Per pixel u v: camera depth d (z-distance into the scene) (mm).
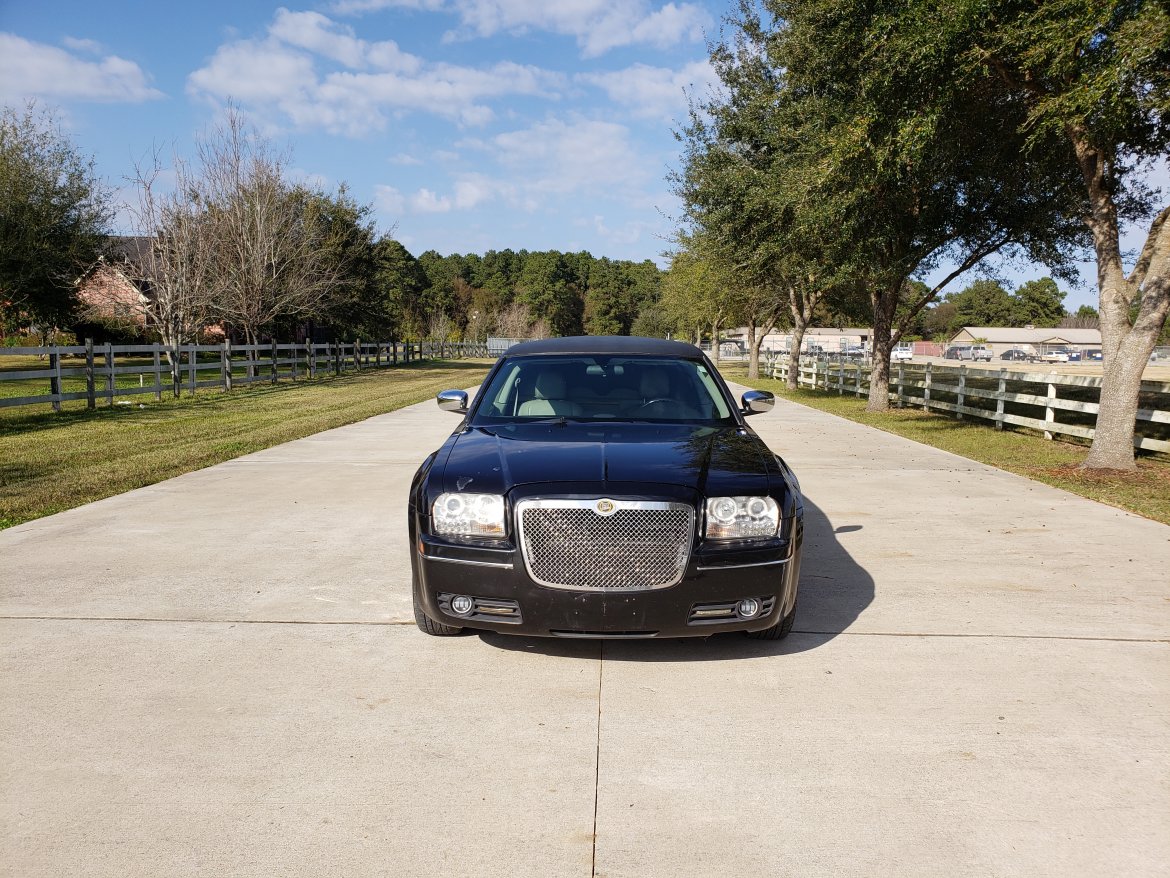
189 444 11266
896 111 9836
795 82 14867
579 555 3584
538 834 2592
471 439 4480
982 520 7078
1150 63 7648
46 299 32094
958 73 8922
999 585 5223
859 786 2879
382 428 13586
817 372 29547
